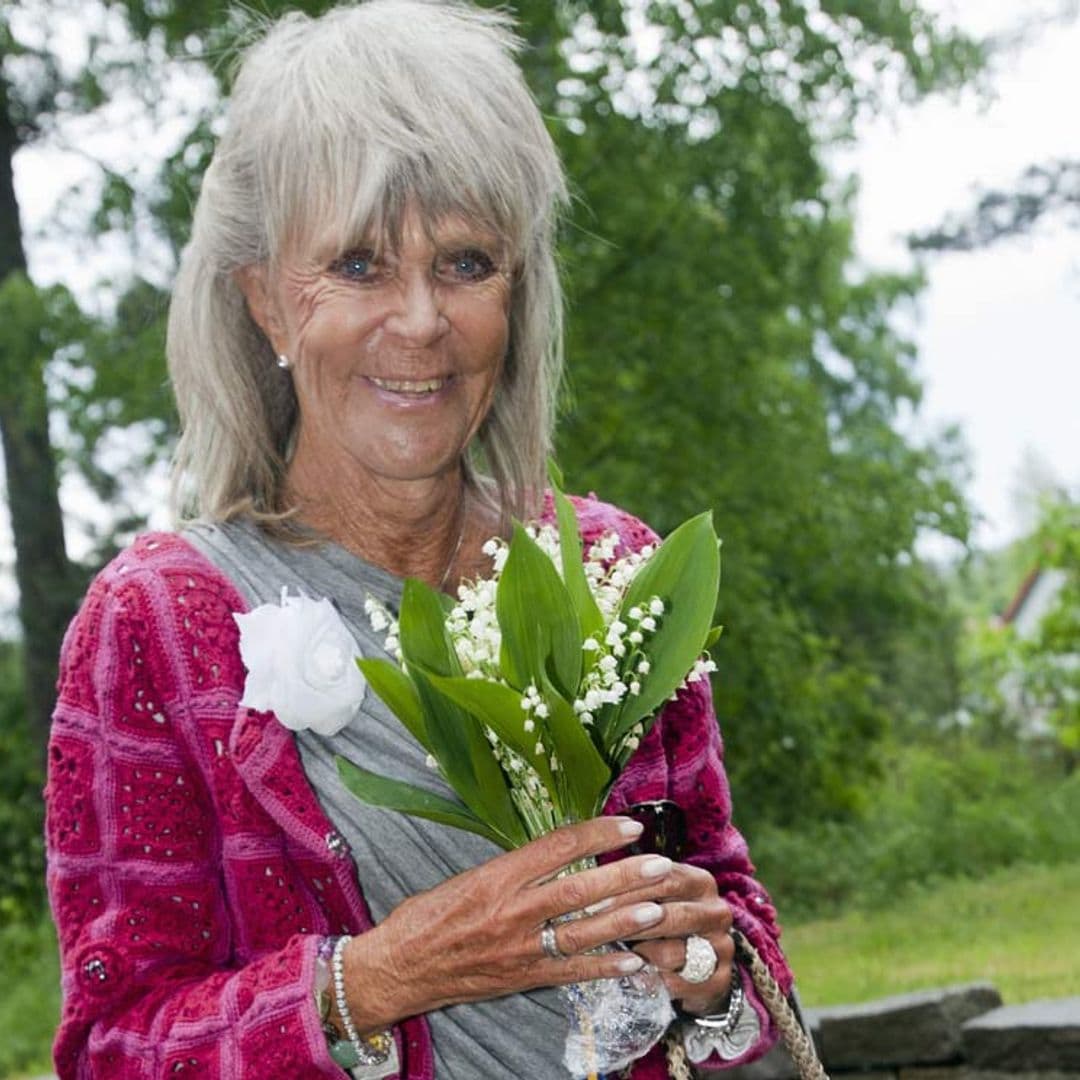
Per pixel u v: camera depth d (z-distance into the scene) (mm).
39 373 15680
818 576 18594
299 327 2221
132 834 2113
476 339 2223
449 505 2379
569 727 1945
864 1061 5984
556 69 15828
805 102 16844
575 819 2061
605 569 2408
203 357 2324
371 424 2221
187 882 2129
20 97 17703
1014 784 22156
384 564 2348
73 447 17578
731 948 2211
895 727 28188
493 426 2449
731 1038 2301
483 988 2010
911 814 19297
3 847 19203
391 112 2141
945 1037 5852
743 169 16891
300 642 2105
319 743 2162
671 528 15812
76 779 2143
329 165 2141
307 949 2051
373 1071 2070
